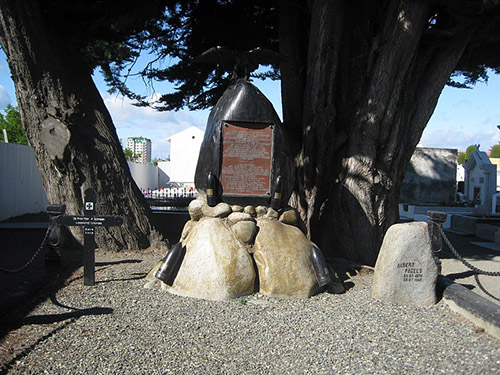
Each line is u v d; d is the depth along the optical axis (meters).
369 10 8.24
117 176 8.21
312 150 7.98
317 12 7.76
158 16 9.46
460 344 4.27
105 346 4.02
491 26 7.38
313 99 7.93
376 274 5.84
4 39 7.20
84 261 6.02
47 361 3.68
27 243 9.36
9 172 13.69
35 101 7.62
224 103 6.56
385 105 7.48
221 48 6.81
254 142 6.43
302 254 6.04
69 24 7.86
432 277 5.67
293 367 3.73
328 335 4.46
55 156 7.65
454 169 22.22
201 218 6.44
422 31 7.30
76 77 7.96
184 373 3.57
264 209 6.41
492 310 4.68
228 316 4.95
